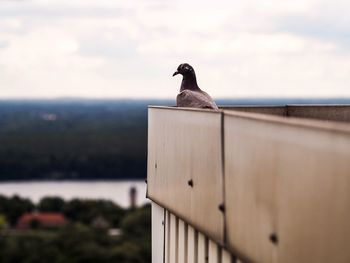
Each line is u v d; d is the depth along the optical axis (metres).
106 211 127.50
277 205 5.04
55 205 134.75
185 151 7.18
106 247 100.31
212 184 6.37
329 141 4.38
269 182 5.16
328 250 4.39
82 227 109.00
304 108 9.55
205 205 6.56
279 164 5.00
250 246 5.50
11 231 116.88
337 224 4.30
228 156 5.97
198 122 6.76
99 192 174.62
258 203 5.35
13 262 97.81
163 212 8.26
